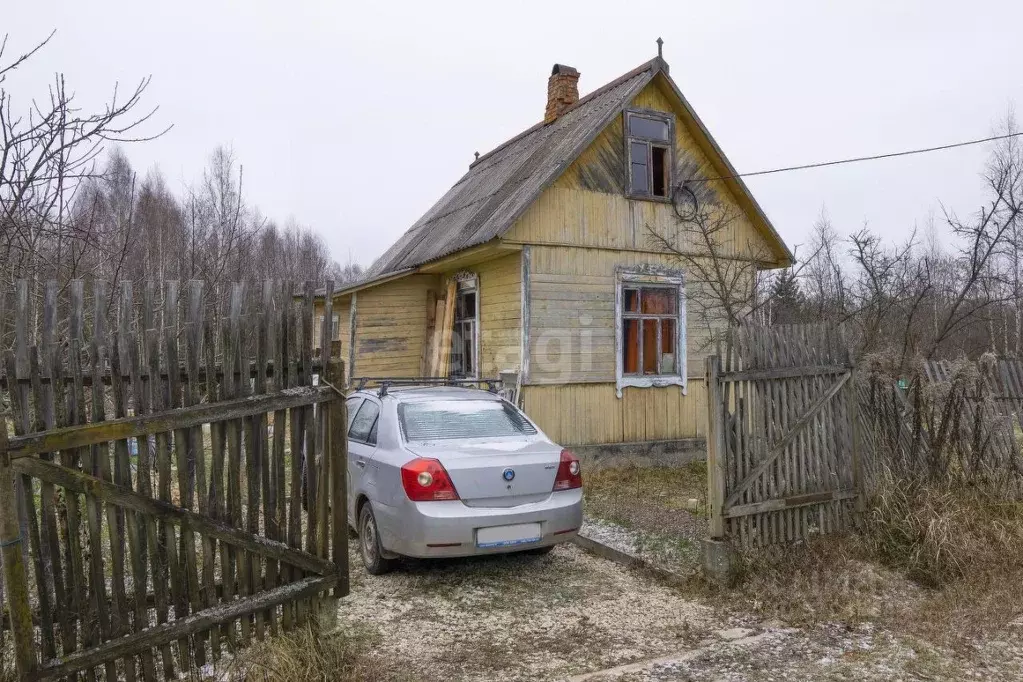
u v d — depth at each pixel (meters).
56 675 2.96
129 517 3.18
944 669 3.83
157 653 3.60
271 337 3.68
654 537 6.20
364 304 11.92
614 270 10.28
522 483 5.14
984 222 10.18
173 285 3.34
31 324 4.64
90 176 4.71
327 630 3.92
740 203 11.30
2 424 2.83
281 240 36.72
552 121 12.92
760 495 5.34
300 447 3.82
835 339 5.86
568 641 4.26
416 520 4.89
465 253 10.09
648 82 10.28
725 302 9.60
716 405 5.16
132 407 3.20
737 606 4.76
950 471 6.32
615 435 10.20
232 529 3.51
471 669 3.85
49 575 3.02
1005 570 5.30
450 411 5.94
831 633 4.34
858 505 5.85
